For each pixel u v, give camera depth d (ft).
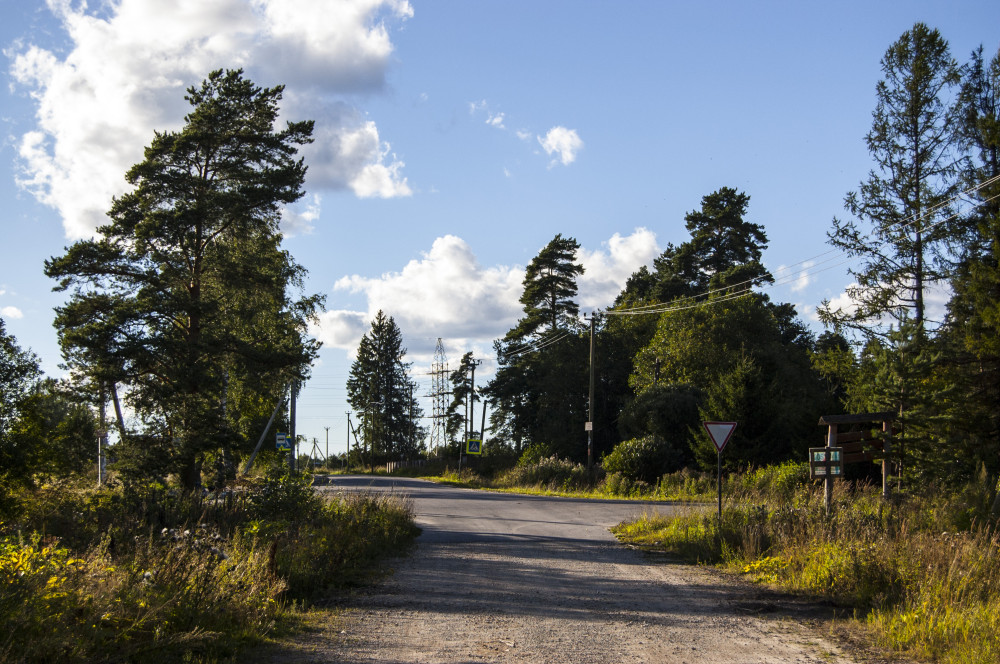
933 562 35.73
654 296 233.76
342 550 44.73
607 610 33.19
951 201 100.58
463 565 45.70
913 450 67.56
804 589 37.55
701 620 31.48
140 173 94.79
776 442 121.70
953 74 104.78
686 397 151.23
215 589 28.48
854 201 112.88
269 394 126.62
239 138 98.89
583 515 81.46
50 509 60.29
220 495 62.39
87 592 24.40
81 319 92.94
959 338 81.15
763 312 188.03
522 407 259.39
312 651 24.90
